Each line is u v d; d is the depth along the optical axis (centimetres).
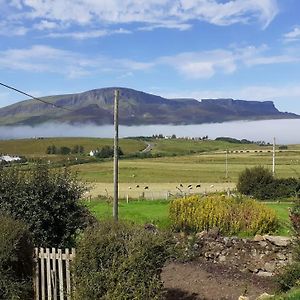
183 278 1513
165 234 1077
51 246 1323
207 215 2009
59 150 12769
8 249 1031
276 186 4412
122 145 17700
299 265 1274
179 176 8369
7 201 1300
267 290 1400
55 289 1081
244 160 12838
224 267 1652
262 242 1647
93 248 980
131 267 958
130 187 6150
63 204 1341
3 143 13512
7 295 1038
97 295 962
